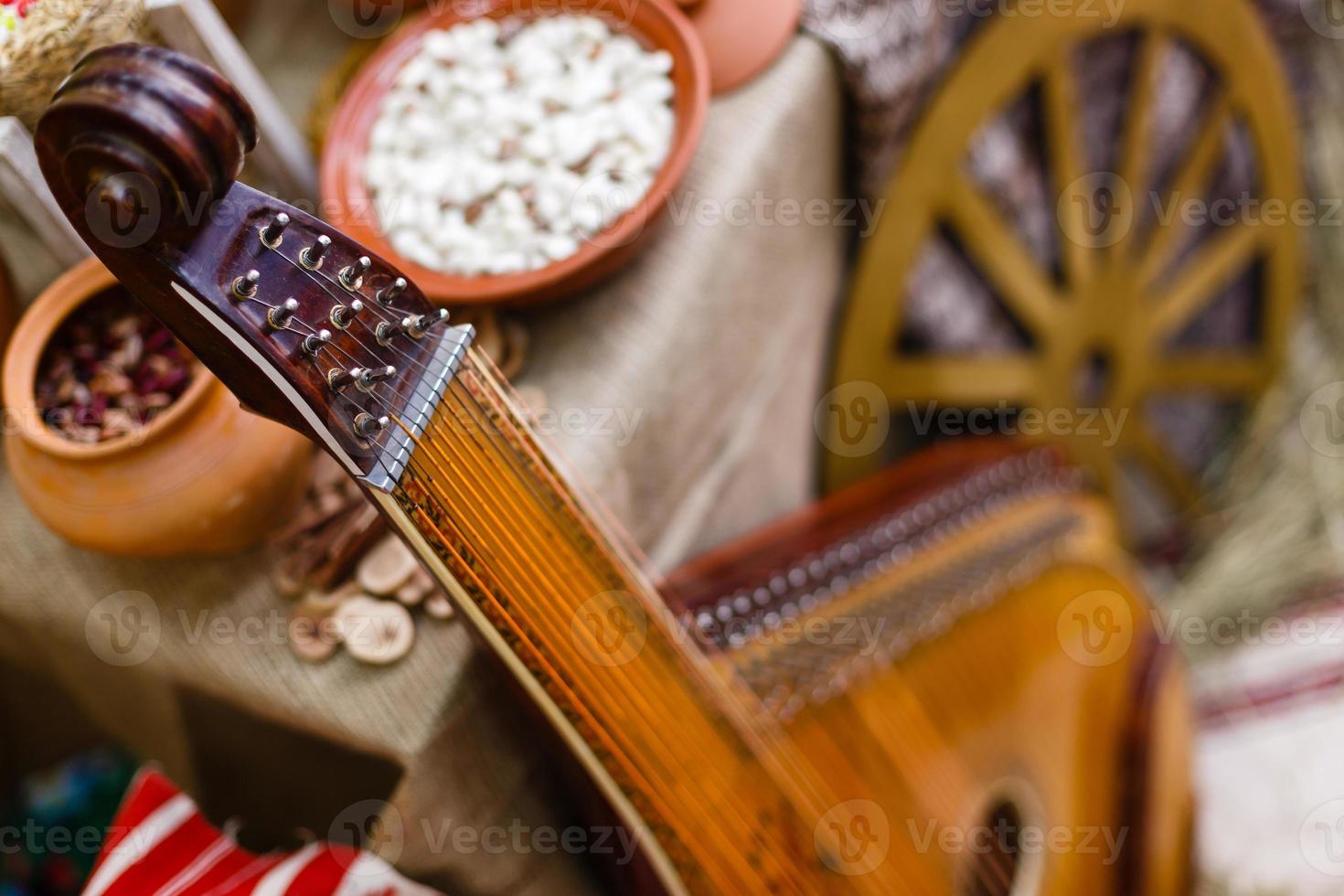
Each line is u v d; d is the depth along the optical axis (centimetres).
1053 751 171
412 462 135
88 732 182
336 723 150
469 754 151
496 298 154
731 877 150
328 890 149
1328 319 228
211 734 161
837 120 173
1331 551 211
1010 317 193
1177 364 212
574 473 151
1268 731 195
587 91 160
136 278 129
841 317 185
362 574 151
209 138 126
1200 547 227
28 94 148
